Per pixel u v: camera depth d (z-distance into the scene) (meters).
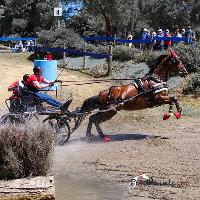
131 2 47.66
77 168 10.84
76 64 29.20
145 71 25.70
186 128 15.62
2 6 54.66
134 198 8.61
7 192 7.10
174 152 12.34
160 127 15.92
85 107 13.75
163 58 14.21
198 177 10.00
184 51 24.91
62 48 31.03
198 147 12.85
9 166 7.98
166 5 53.25
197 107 19.23
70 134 13.70
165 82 14.20
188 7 54.69
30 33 53.47
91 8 42.16
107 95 13.91
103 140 13.91
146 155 12.06
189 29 30.69
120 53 28.34
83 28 48.34
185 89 21.80
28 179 7.65
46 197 7.13
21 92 13.81
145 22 52.94
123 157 11.88
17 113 13.27
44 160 8.16
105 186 9.41
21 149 8.09
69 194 8.83
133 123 16.77
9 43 50.53
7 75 24.48
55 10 30.81
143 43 31.45
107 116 13.88
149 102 14.05
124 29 48.44
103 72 26.47
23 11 53.47
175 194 8.81
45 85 14.53
